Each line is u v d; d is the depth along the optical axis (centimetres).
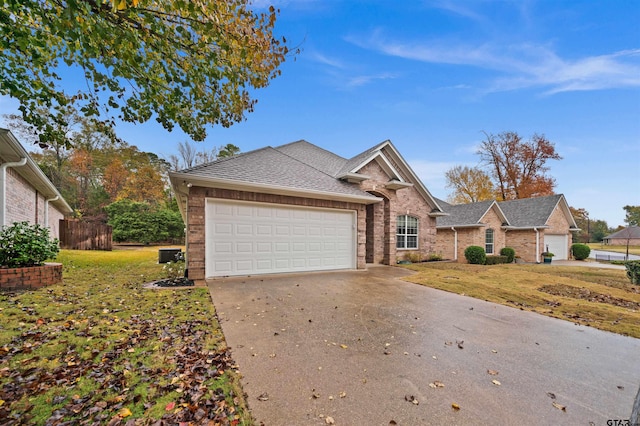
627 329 471
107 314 469
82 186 2964
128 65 435
